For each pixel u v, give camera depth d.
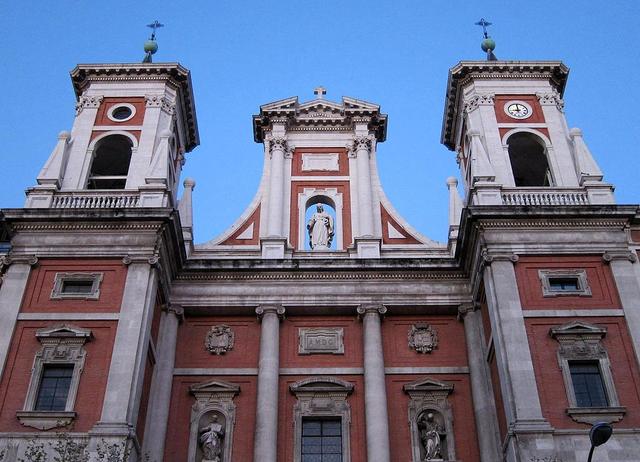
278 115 37.22
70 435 24.56
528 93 36.22
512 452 24.59
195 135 40.47
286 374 29.72
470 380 29.55
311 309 31.09
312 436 28.59
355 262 31.62
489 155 33.66
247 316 31.33
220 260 31.64
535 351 26.61
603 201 30.78
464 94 36.66
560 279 28.61
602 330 26.92
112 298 28.09
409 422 28.69
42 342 26.95
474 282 30.66
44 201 31.08
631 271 28.50
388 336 30.86
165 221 29.67
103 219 29.62
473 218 29.53
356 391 29.38
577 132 34.03
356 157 36.34
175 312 30.72
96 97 36.06
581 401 25.83
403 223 34.56
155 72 36.91
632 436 24.55
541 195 31.38
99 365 26.44
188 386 29.48
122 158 36.72
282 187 35.19
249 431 28.52
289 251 32.84
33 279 28.61
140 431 27.16
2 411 25.34
